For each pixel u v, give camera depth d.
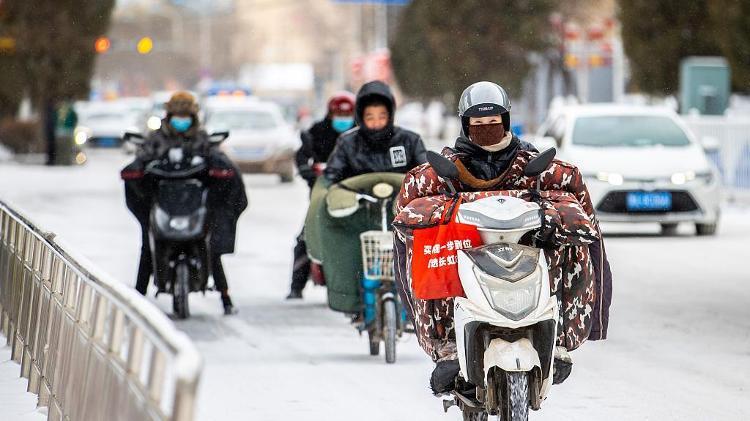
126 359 13.09
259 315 32.91
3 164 113.06
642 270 40.56
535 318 16.25
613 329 30.17
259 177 94.19
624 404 22.14
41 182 87.06
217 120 86.06
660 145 52.41
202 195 31.72
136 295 13.57
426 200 17.05
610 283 17.92
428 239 16.78
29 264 24.11
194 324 31.42
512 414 16.19
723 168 67.25
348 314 30.61
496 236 16.59
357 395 22.83
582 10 129.25
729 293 35.69
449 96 144.88
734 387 23.56
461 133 17.72
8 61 126.94
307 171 34.09
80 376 16.30
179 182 31.73
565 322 17.42
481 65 136.62
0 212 29.69
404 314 26.25
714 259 43.38
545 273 16.50
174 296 32.44
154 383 11.64
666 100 94.94
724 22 74.88
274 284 38.97
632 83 92.56
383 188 25.66
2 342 27.58
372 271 25.81
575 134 52.75
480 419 18.16
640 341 28.59
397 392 23.08
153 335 11.90
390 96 27.05
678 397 22.70
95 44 125.12
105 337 14.54
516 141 17.62
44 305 21.50
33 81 127.56
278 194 76.31
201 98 118.56
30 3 127.31
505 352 16.20
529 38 129.62
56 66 128.12
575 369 25.47
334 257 26.48
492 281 16.27
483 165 17.55
